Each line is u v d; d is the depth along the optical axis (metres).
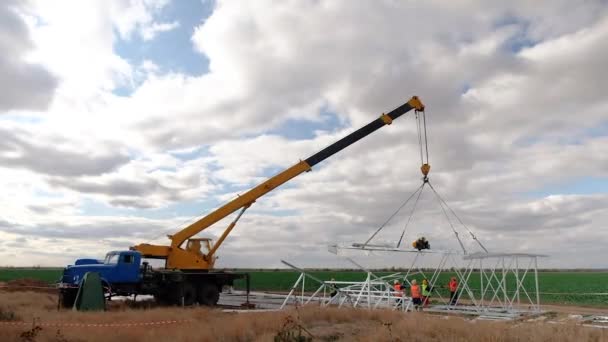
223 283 30.81
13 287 40.62
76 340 13.82
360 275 115.81
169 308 23.62
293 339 13.36
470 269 27.53
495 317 22.83
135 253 27.78
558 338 13.98
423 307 27.14
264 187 31.58
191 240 30.42
